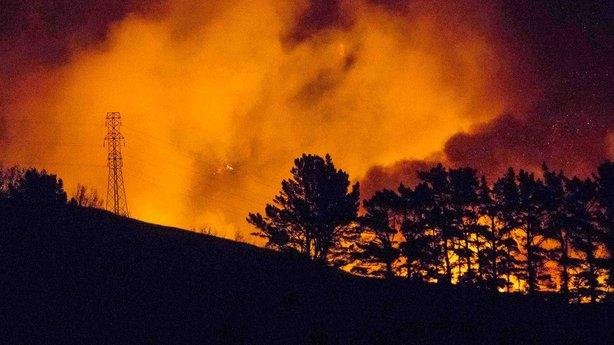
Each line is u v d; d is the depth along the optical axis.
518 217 54.34
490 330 40.00
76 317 30.80
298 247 54.31
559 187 53.66
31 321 29.28
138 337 29.58
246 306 37.50
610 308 48.38
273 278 46.00
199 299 37.22
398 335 36.19
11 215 49.41
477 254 53.25
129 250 45.75
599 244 50.16
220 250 52.47
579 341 39.03
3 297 31.64
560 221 52.25
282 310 38.00
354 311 40.69
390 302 45.00
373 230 54.00
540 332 40.66
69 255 41.28
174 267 43.50
